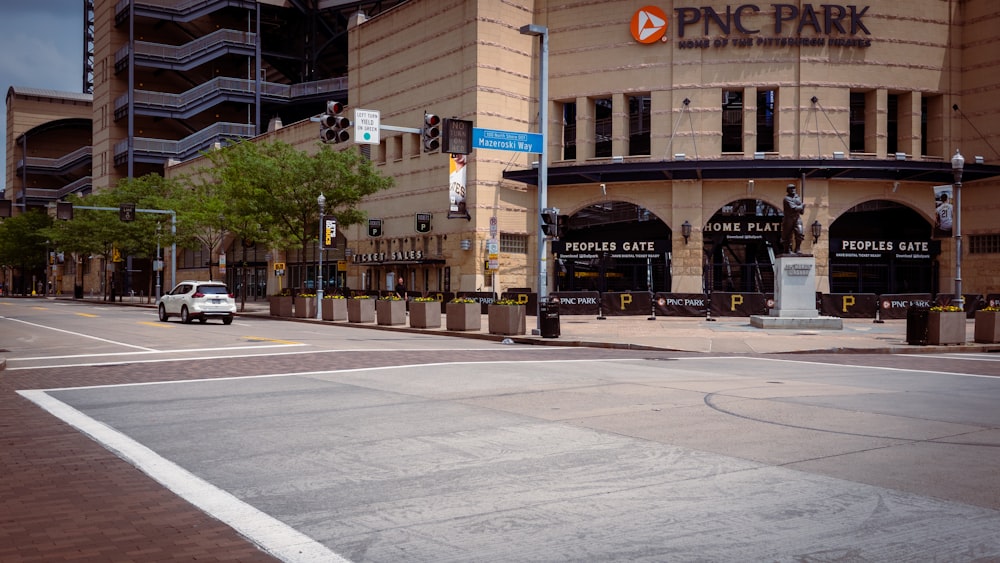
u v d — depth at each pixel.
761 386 13.27
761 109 41.50
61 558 5.04
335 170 41.56
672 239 41.41
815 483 6.87
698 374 15.21
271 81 90.38
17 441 8.82
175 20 77.81
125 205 48.81
